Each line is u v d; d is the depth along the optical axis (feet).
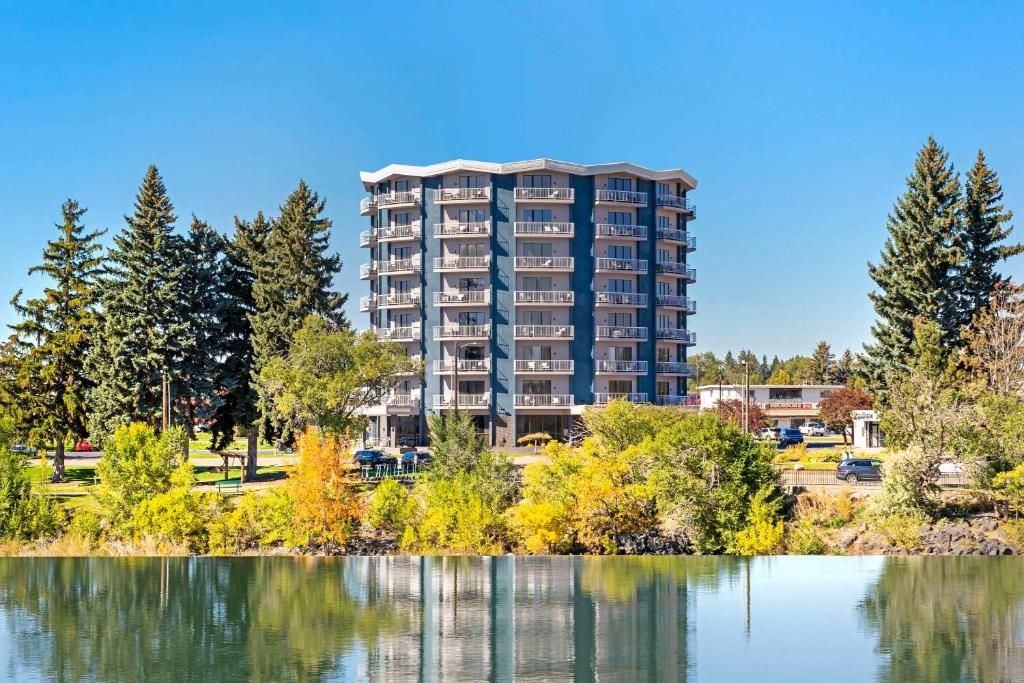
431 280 309.63
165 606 127.54
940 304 240.32
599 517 153.28
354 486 176.24
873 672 101.19
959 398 187.52
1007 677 99.40
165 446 163.63
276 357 223.10
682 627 117.80
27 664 103.40
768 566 148.77
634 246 314.55
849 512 166.30
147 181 233.14
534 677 99.14
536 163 302.45
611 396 301.84
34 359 234.99
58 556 151.53
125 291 228.22
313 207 250.16
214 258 242.58
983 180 246.47
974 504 168.04
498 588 136.67
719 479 157.28
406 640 112.27
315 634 114.73
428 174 309.01
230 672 100.78
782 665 102.94
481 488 160.15
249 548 155.74
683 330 322.34
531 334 303.27
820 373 572.51
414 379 314.14
